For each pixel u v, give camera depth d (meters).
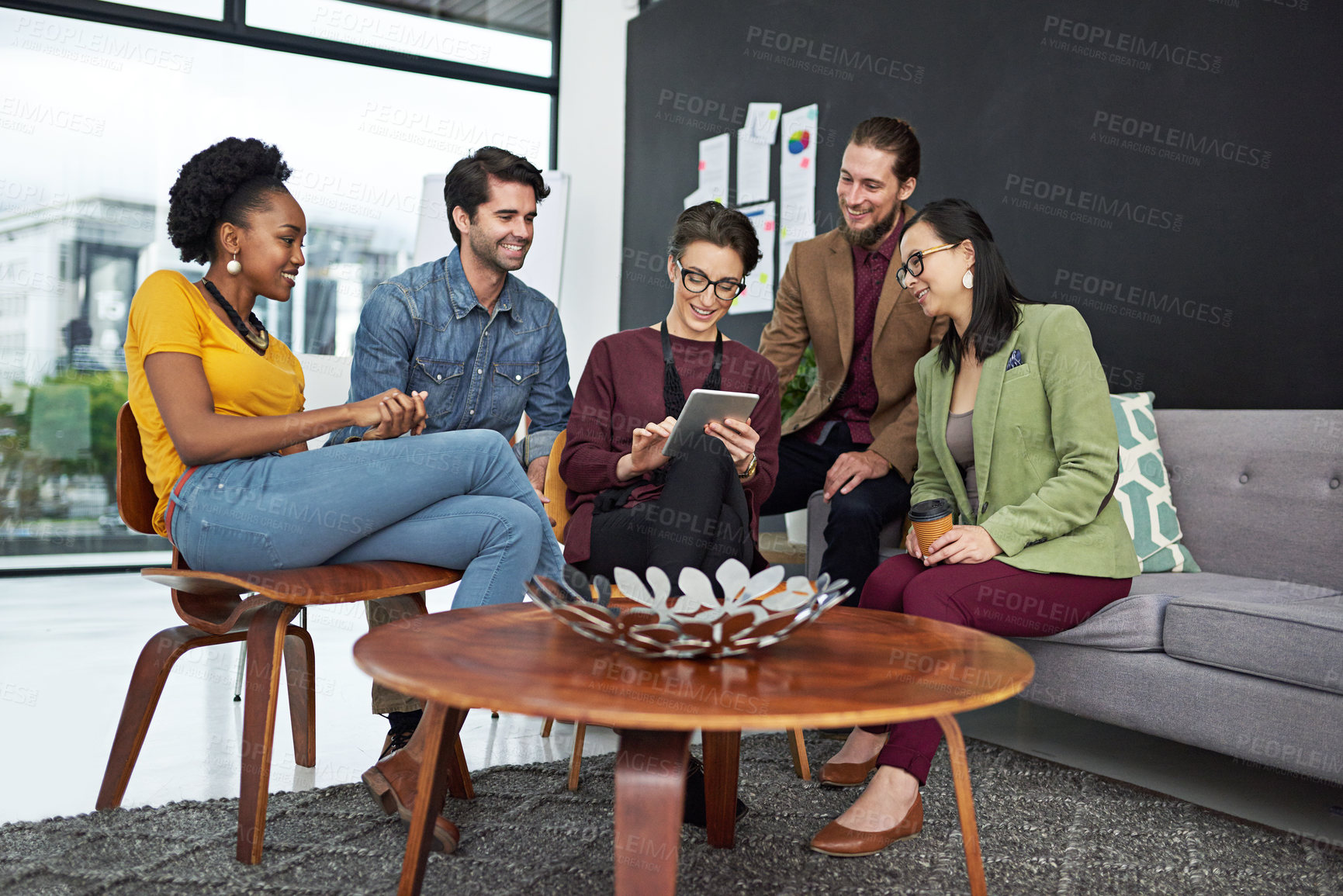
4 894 1.35
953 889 1.44
